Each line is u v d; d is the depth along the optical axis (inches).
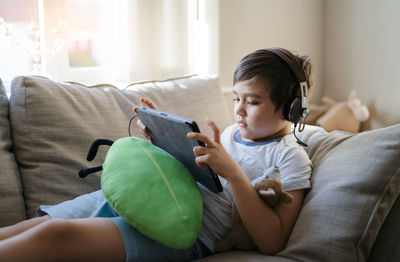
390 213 40.1
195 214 37.7
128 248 37.9
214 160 38.5
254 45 91.1
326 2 99.7
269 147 45.6
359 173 40.1
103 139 47.0
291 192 42.8
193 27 79.7
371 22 90.4
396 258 38.9
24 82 50.7
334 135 49.7
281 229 40.9
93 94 54.7
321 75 102.6
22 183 49.1
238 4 87.5
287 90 43.6
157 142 47.0
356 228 37.9
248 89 43.7
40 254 34.2
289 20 95.3
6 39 67.2
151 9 75.9
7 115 50.9
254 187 41.1
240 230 41.8
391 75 87.4
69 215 42.6
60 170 49.5
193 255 41.3
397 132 41.3
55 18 70.3
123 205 37.5
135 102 56.6
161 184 38.4
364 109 89.3
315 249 37.9
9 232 39.6
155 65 77.8
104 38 74.8
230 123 64.6
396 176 39.5
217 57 86.0
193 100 61.2
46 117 50.1
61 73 72.4
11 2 66.9
